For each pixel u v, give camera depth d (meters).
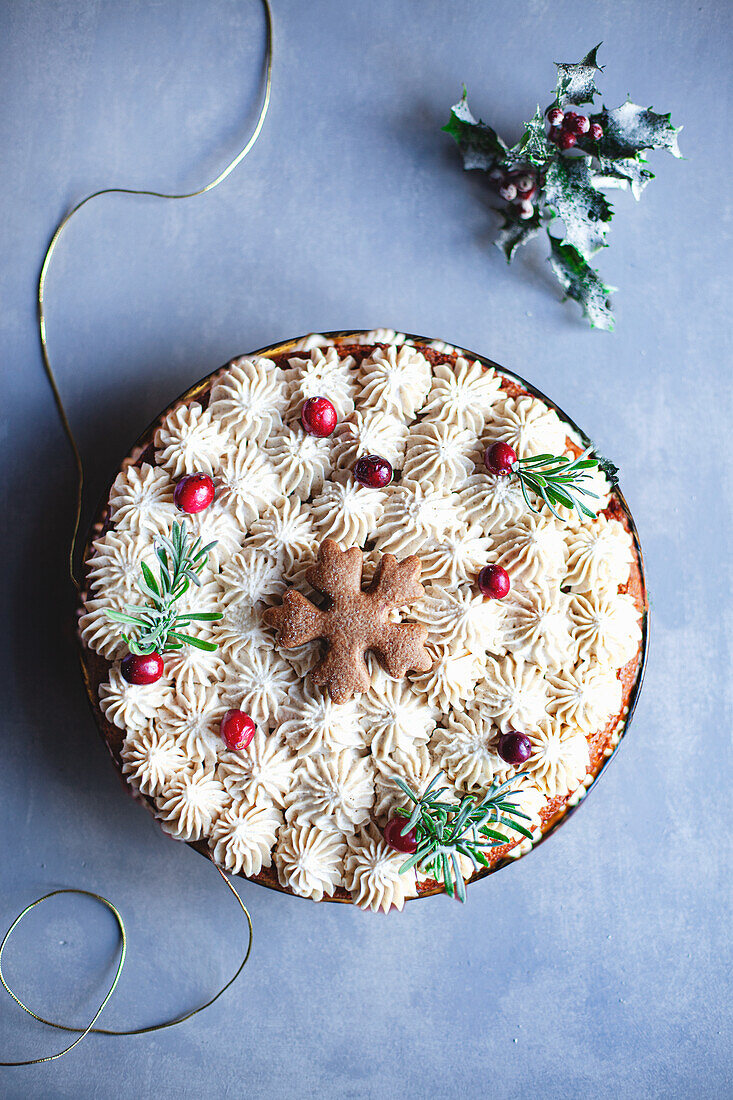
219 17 0.72
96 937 0.70
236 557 0.60
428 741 0.61
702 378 0.72
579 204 0.68
